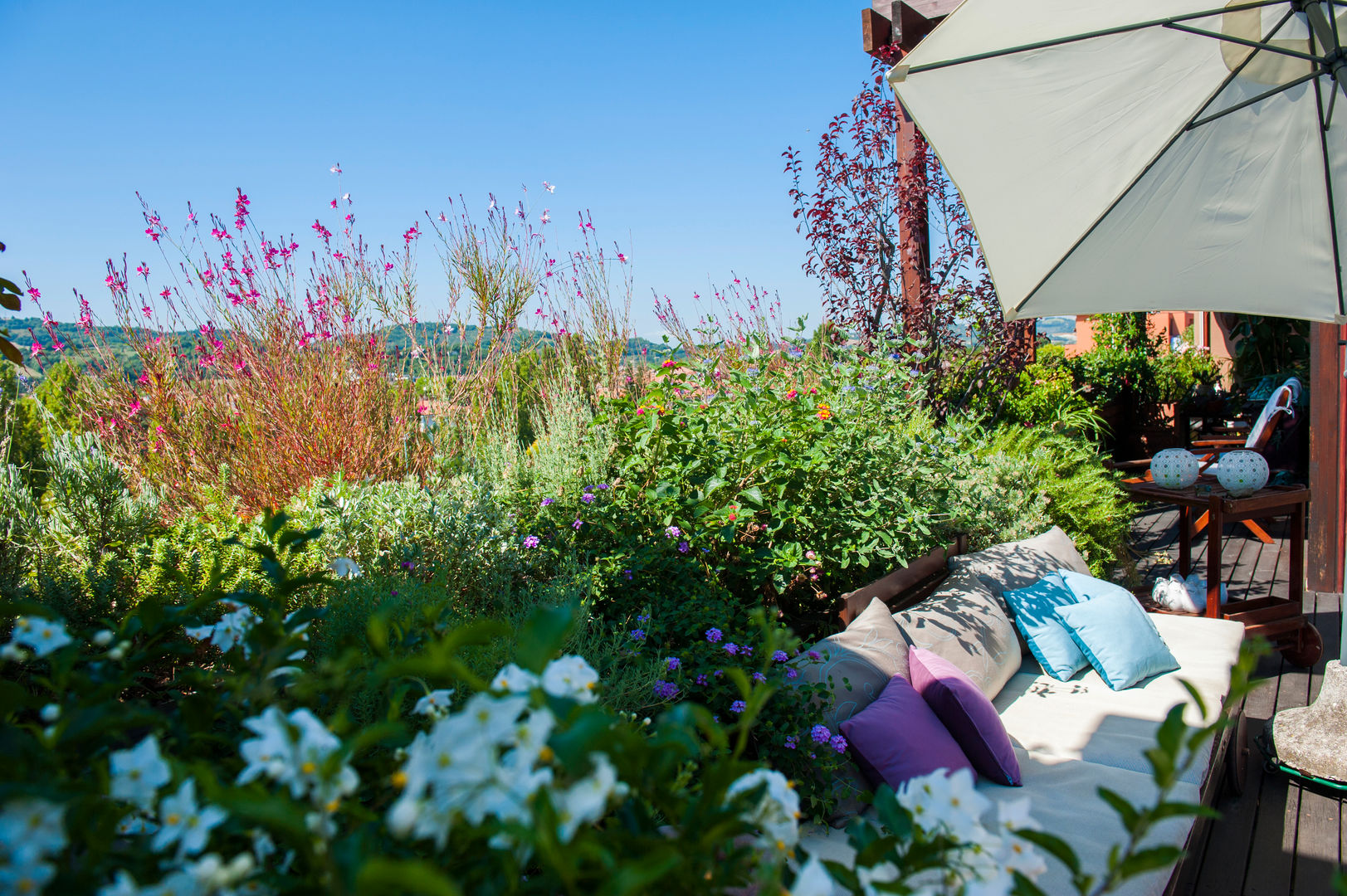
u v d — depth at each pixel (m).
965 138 2.41
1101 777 2.31
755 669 2.22
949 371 5.71
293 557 2.42
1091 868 1.88
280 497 3.61
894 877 0.78
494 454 3.63
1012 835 0.79
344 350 4.06
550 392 4.36
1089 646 3.05
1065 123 2.37
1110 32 2.14
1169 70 2.25
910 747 2.17
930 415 5.11
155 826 0.87
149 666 1.95
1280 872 2.42
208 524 2.89
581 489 3.10
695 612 2.54
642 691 2.04
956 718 2.38
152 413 3.72
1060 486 4.73
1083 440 5.86
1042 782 2.34
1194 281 2.67
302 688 0.90
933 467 3.66
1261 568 5.61
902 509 3.35
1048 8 2.14
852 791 2.11
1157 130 2.36
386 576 2.37
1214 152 2.40
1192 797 2.19
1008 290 2.64
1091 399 8.15
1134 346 10.02
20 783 0.66
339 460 3.76
